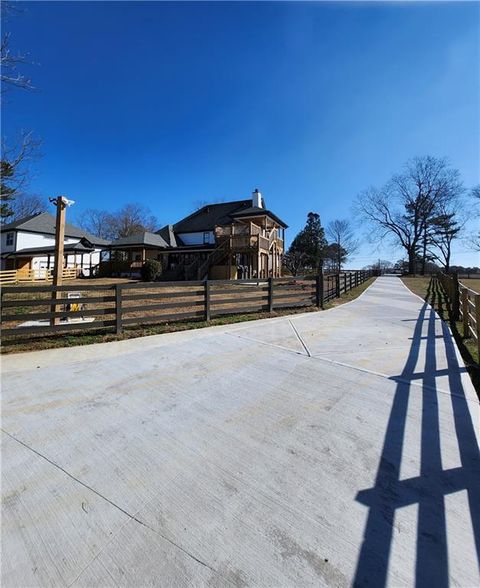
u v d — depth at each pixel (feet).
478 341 14.92
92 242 93.25
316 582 4.42
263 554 4.89
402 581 4.41
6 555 4.91
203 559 4.82
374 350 16.48
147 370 13.76
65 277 77.66
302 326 23.18
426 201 122.01
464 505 5.86
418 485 6.43
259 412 9.77
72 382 12.38
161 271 74.28
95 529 5.41
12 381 12.51
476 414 9.50
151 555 4.91
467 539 5.09
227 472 6.93
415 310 31.19
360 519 5.55
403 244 129.39
